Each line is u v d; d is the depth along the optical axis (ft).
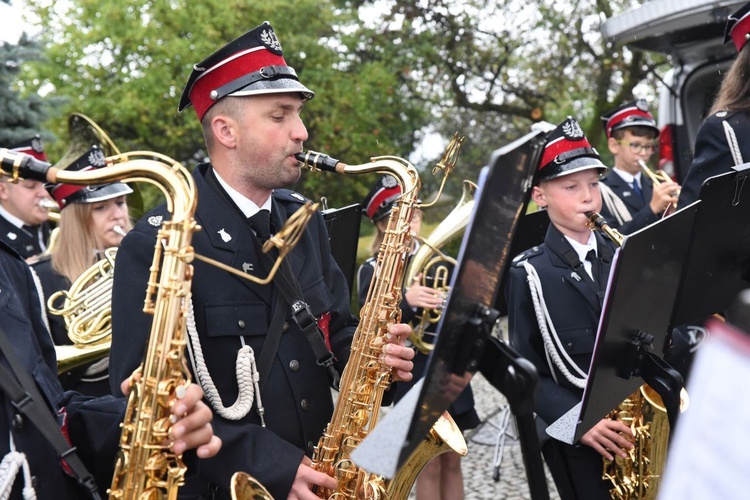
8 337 6.75
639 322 8.21
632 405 10.14
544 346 10.68
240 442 7.64
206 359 7.79
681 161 21.16
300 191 43.29
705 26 18.93
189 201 6.67
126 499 6.63
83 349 11.24
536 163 6.33
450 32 45.50
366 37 45.78
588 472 10.35
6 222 15.38
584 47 44.55
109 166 6.70
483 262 5.93
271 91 7.93
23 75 44.21
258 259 8.05
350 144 44.57
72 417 7.25
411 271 15.34
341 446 8.26
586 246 11.07
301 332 8.18
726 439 3.03
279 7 44.16
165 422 6.57
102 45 45.37
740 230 9.12
